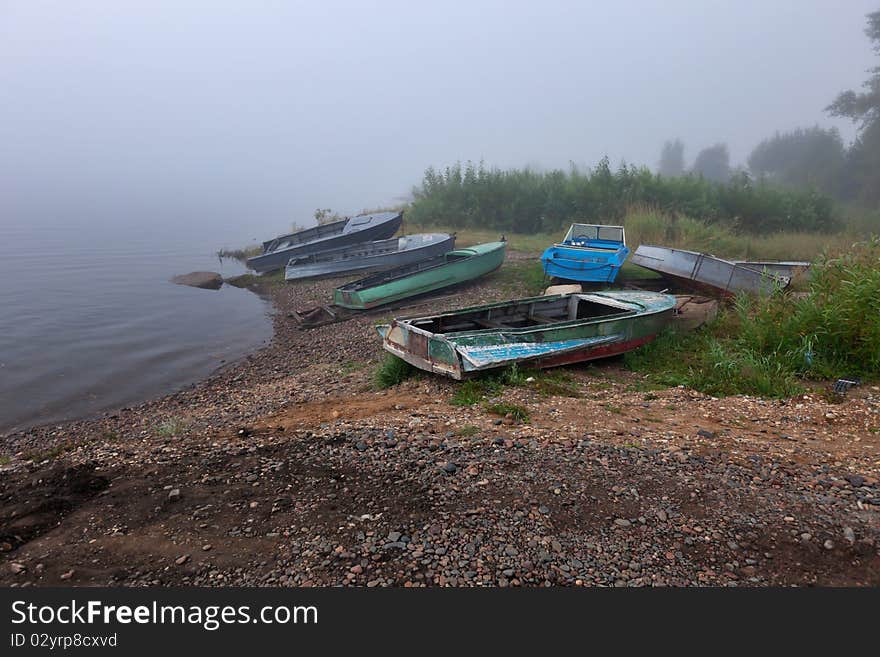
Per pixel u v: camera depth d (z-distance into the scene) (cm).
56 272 2430
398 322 940
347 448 642
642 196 2539
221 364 1311
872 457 598
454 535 480
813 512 503
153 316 1730
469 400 772
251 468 608
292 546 472
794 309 962
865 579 429
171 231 4075
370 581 433
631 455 603
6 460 702
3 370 1262
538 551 461
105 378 1217
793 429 680
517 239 2470
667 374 887
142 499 549
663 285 1477
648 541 473
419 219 2945
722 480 554
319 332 1488
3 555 468
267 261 2283
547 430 671
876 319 838
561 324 908
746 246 1980
